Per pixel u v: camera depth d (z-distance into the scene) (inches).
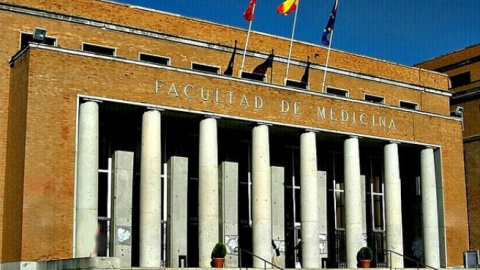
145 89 1221.7
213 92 1294.3
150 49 1416.1
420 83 1865.2
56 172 1121.4
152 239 1180.5
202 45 1482.5
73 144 1143.0
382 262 1652.3
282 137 1493.6
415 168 1728.6
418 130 1594.5
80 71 1166.3
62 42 1316.4
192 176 1416.1
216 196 1264.8
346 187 1453.0
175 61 1443.2
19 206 1103.0
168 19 1480.1
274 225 1502.2
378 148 1637.6
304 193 1380.4
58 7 1347.2
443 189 1632.6
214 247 1210.0
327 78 1659.7
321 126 1418.6
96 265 906.1
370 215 1667.1
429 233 1571.1
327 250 1573.6
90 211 1128.8
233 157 1471.5
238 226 1453.0
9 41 1259.8
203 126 1280.8
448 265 1605.6
